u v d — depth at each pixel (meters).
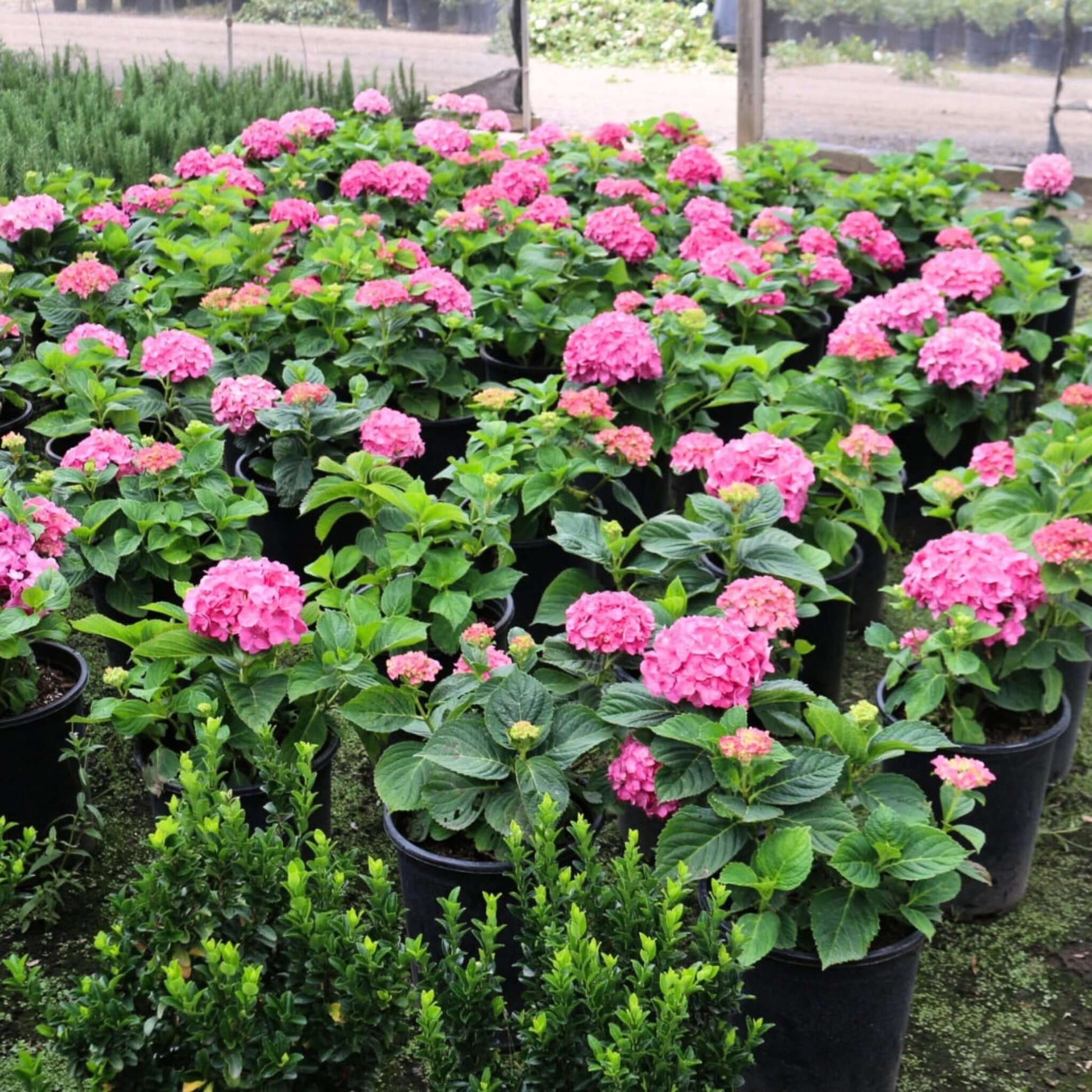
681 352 4.69
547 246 5.65
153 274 6.09
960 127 8.56
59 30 10.54
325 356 5.10
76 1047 1.96
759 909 2.39
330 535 4.28
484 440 3.99
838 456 4.02
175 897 2.11
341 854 3.36
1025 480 3.83
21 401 5.05
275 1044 1.96
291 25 10.18
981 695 3.26
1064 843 3.49
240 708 2.84
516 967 2.43
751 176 7.23
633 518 4.70
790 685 2.73
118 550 3.69
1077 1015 2.92
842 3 8.61
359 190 6.57
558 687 3.03
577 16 16.12
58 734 3.19
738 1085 2.12
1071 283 6.40
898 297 4.98
